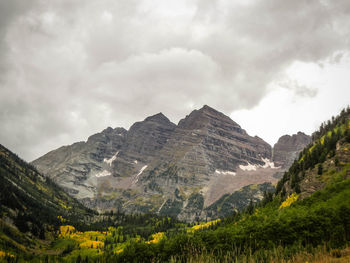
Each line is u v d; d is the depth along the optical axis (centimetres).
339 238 8381
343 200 11906
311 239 9031
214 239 10988
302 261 6419
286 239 9494
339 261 5678
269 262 6962
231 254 8519
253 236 10206
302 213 10712
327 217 9662
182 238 11631
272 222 10500
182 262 9119
